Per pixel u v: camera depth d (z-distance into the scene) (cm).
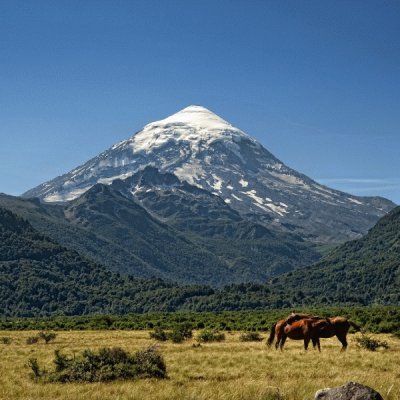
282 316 13388
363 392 2278
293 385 2870
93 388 3008
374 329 8112
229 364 4009
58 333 10225
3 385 3262
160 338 7206
